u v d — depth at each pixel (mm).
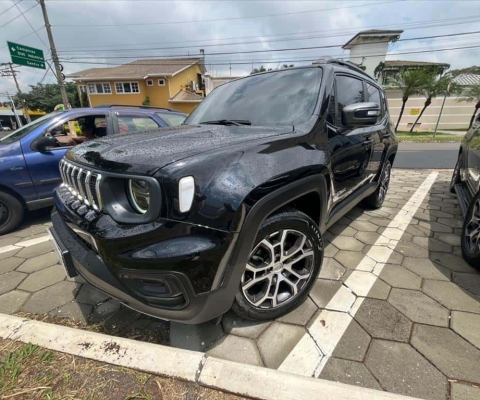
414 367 1400
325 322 1728
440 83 21297
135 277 1269
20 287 2207
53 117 3639
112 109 4129
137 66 31172
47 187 3482
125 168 1280
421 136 17609
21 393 1258
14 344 1501
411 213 3639
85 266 1449
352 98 2586
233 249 1306
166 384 1288
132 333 1706
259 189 1366
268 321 1749
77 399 1230
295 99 2139
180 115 4973
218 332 1672
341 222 3352
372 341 1573
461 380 1327
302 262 1854
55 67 16219
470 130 3910
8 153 3211
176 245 1202
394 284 2098
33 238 3189
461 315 1754
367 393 1184
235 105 2412
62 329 1582
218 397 1226
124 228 1268
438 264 2361
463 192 3352
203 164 1270
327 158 1891
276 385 1236
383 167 3455
